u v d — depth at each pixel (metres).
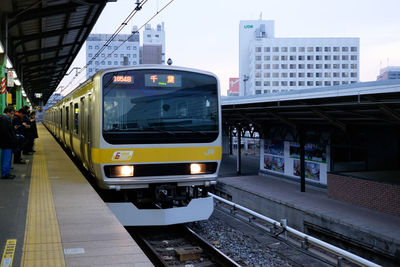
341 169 17.22
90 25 13.97
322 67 84.12
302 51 84.19
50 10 10.93
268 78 84.12
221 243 8.53
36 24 12.56
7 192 6.54
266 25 95.38
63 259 3.62
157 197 7.45
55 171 9.03
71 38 16.38
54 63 22.33
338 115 14.55
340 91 11.02
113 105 6.97
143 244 7.53
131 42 109.44
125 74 7.08
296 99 12.99
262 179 21.30
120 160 6.98
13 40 13.74
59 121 17.97
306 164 18.92
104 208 5.60
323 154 17.73
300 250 8.51
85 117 8.25
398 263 10.34
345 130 14.75
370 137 17.42
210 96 7.71
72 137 11.08
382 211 13.46
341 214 13.22
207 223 10.25
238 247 8.34
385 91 9.59
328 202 15.22
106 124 6.90
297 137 19.36
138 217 7.23
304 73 84.19
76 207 5.62
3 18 10.59
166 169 7.32
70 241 4.13
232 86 98.50
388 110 10.80
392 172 16.69
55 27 13.59
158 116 7.25
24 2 10.09
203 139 7.59
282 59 84.12
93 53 108.56
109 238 4.27
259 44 84.31
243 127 24.48
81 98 8.94
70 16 12.38
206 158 7.64
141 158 7.11
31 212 5.29
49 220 4.92
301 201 15.40
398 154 17.98
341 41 84.12
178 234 8.58
